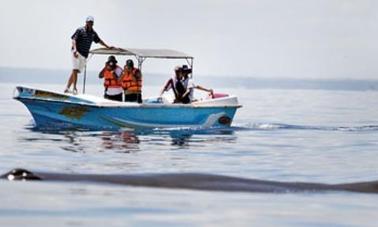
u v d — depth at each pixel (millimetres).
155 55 61094
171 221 23562
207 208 25391
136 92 60531
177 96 61469
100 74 61156
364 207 26812
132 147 48438
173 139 54156
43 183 27703
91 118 59000
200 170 39000
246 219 24281
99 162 40531
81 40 59062
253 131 62656
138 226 22828
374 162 44562
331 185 30172
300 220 24578
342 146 53406
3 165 38594
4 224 22141
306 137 59344
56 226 22281
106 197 26125
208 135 57812
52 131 57094
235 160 43875
